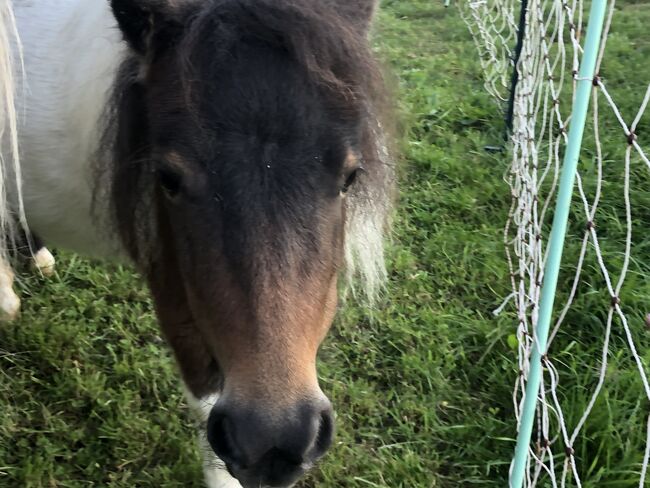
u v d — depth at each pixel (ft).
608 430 2.66
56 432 2.81
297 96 1.53
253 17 1.56
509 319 3.35
